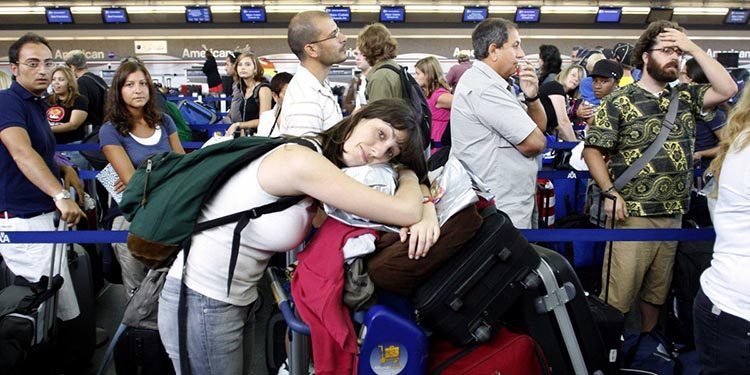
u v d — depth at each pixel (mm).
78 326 2590
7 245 2393
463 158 2428
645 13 17859
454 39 18328
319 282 1412
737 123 1629
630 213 2422
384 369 1433
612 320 1929
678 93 2408
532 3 17984
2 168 2355
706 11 17812
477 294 1461
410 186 1470
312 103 2309
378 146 1475
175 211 1451
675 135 2375
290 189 1408
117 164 2615
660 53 2320
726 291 1568
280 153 1419
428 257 1398
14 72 2389
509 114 2287
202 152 1492
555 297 1537
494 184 2359
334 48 2340
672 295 2596
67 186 2826
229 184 1485
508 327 1652
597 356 1640
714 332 1619
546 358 1580
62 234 2131
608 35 18281
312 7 17953
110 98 2676
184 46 18125
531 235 2102
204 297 1524
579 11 17922
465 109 2385
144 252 1487
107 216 2912
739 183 1536
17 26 17656
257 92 4977
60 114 4336
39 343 2205
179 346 1557
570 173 3082
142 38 18000
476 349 1526
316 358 1432
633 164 2391
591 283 2883
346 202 1358
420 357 1452
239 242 1461
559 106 4129
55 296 2285
